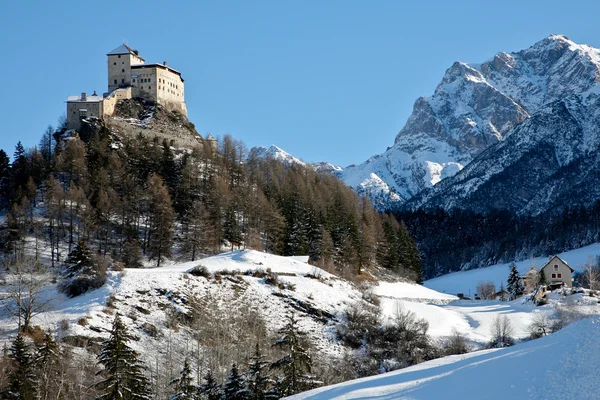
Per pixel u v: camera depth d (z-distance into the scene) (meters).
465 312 127.31
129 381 62.00
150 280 107.81
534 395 32.81
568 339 40.41
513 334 103.75
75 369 73.50
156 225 143.12
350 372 88.62
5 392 63.19
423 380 41.53
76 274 106.12
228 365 80.31
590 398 30.28
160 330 94.06
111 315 95.00
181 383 62.47
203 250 141.12
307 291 117.12
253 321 101.50
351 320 108.06
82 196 147.50
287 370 61.19
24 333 84.31
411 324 105.19
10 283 109.12
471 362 43.97
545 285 144.00
